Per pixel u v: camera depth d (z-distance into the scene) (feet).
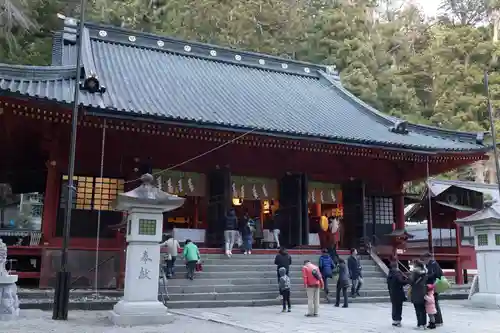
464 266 85.66
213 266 60.54
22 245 62.49
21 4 130.00
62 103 54.54
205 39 143.54
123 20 142.51
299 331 33.71
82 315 41.42
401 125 83.97
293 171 81.41
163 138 71.72
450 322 40.68
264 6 157.58
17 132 65.82
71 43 86.58
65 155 65.98
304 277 43.93
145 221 38.32
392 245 78.23
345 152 74.43
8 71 58.85
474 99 171.83
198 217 83.87
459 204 87.86
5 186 98.12
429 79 193.67
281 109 84.58
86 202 67.05
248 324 37.09
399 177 87.76
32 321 36.01
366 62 161.68
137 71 83.97
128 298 36.65
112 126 61.05
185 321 38.24
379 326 37.42
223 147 76.48
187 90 81.35
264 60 107.86
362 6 177.27
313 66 113.80
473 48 191.31
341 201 86.69
